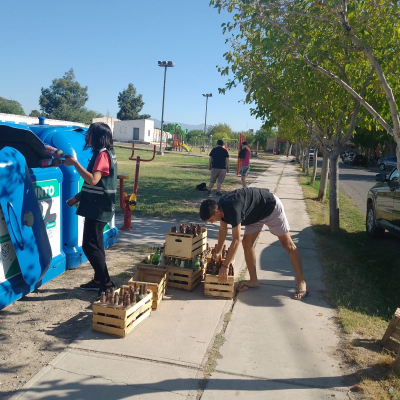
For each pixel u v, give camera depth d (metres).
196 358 3.39
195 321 4.07
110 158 4.29
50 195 4.86
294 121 15.63
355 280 5.52
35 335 3.65
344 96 8.07
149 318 4.09
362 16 6.07
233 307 4.47
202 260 5.19
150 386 2.98
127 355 3.37
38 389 2.88
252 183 18.20
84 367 3.18
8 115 19.50
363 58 7.05
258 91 8.98
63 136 5.26
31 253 4.21
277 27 6.32
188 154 47.38
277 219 4.66
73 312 4.14
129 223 7.87
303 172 27.52
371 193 8.52
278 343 3.72
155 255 5.04
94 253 4.39
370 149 45.50
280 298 4.79
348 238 8.32
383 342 3.70
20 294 4.26
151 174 20.22
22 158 4.15
